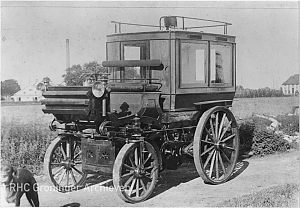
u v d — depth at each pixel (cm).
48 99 760
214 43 945
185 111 880
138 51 884
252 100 1828
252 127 1310
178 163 906
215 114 934
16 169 680
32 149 1042
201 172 882
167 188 885
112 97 834
